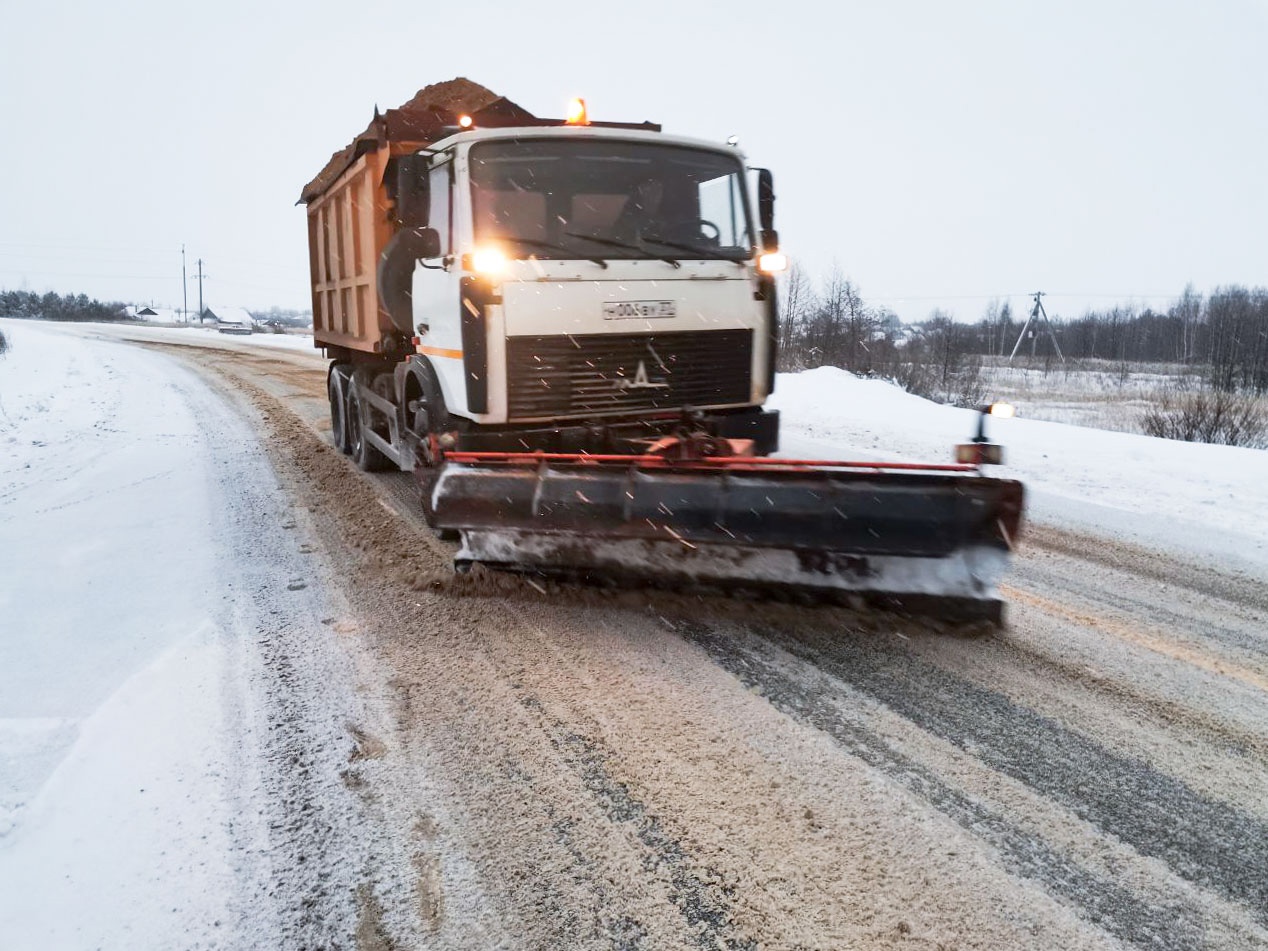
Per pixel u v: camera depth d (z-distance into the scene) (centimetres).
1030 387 2984
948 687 329
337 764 274
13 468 834
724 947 195
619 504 375
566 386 447
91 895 215
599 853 229
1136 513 630
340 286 776
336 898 213
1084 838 236
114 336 4053
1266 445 1312
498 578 424
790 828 239
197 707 312
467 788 260
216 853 230
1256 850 231
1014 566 498
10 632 388
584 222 471
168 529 573
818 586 371
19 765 275
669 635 379
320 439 980
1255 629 397
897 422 1076
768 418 500
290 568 480
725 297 486
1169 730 297
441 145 482
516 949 195
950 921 204
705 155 504
